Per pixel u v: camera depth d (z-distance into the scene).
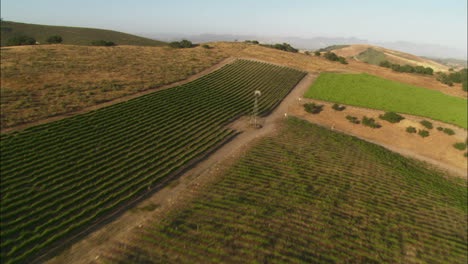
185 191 32.31
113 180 32.66
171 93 62.31
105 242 23.97
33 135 38.47
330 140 51.81
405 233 29.34
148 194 31.31
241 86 77.94
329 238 26.91
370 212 31.92
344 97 79.06
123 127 45.22
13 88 51.66
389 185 38.59
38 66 65.12
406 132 61.53
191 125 50.81
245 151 44.00
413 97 82.81
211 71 86.31
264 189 33.88
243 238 25.64
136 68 77.19
